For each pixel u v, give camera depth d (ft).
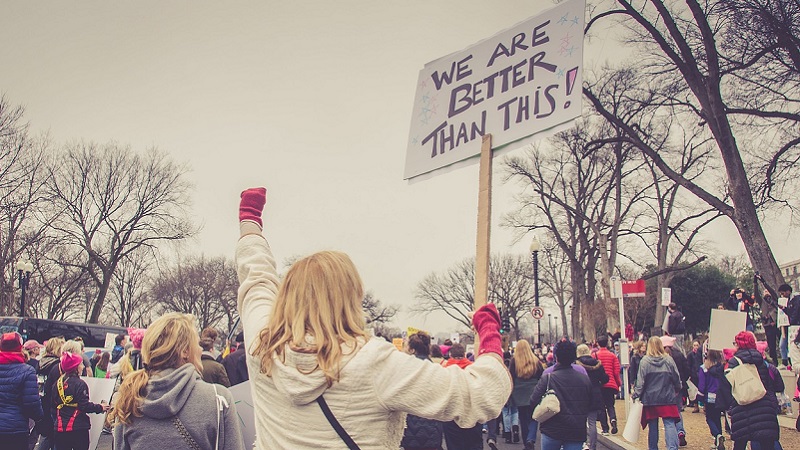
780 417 49.47
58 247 132.46
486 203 11.55
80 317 172.04
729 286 158.51
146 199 135.44
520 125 12.72
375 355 6.52
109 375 46.62
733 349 37.11
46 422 26.17
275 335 6.84
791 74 74.59
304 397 6.49
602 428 48.80
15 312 133.69
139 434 11.79
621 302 52.39
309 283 6.88
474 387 6.38
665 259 116.16
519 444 44.68
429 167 14.05
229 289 212.23
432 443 24.68
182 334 12.43
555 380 26.63
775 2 69.97
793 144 74.23
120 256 132.98
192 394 12.09
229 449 12.30
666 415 33.14
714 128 70.49
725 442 41.22
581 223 125.49
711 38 70.38
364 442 6.42
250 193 9.25
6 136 117.70
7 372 23.06
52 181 125.80
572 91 12.05
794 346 52.03
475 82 13.64
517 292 237.04
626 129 81.35
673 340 45.55
